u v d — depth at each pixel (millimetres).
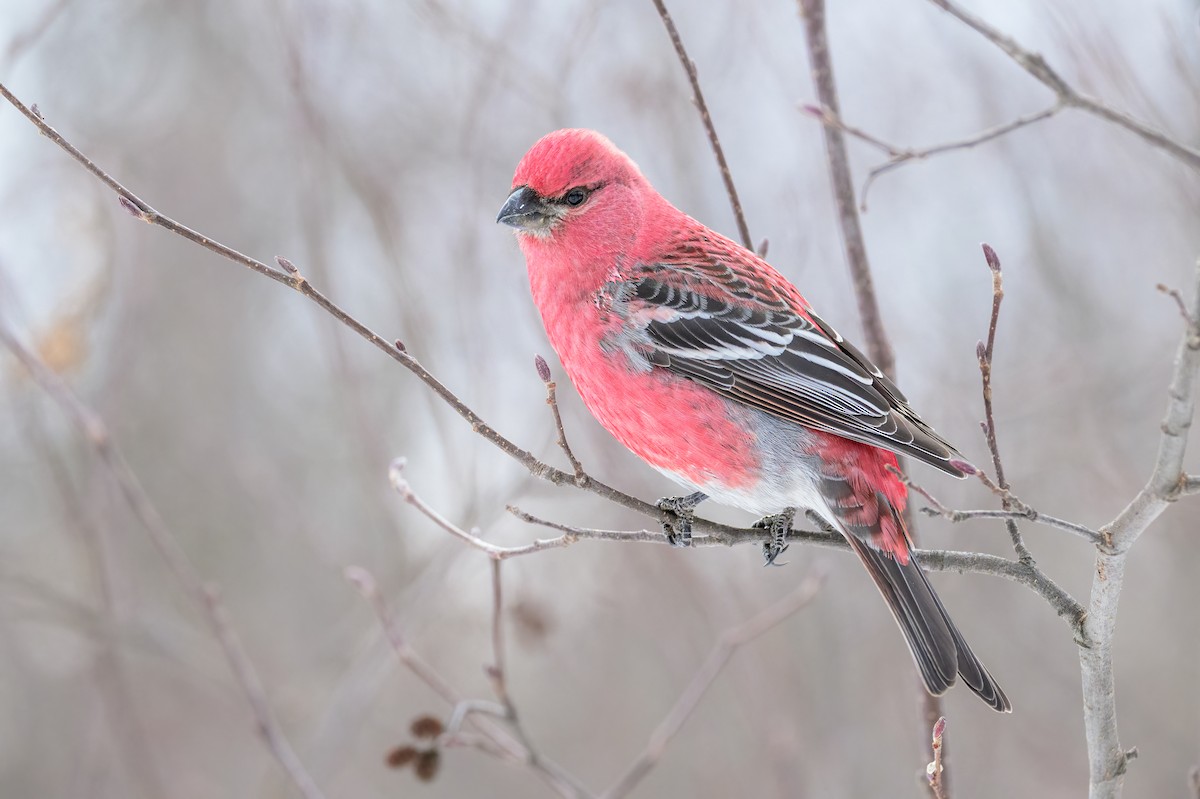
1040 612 13016
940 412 12992
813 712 11984
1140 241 13359
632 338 7523
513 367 12148
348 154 12758
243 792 13250
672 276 7613
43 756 13500
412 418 13875
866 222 13992
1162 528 12883
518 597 10930
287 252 15227
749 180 13445
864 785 12133
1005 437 12883
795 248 12500
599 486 6250
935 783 5492
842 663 12273
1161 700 12820
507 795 13438
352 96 13719
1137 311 13227
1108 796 5598
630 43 13188
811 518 7621
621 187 7770
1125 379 12859
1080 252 13484
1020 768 12641
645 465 11750
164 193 15078
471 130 11836
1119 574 5359
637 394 7535
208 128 15266
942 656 6535
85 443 11453
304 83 11977
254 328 15219
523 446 11469
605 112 12867
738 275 7688
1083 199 13570
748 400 7309
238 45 15336
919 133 14039
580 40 12227
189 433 14594
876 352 7727
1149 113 10898
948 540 12664
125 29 15312
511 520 12297
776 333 7387
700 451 7418
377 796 13461
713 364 7395
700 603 11875
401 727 13703
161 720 13445
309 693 12797
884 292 13609
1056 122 13594
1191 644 12758
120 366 12141
